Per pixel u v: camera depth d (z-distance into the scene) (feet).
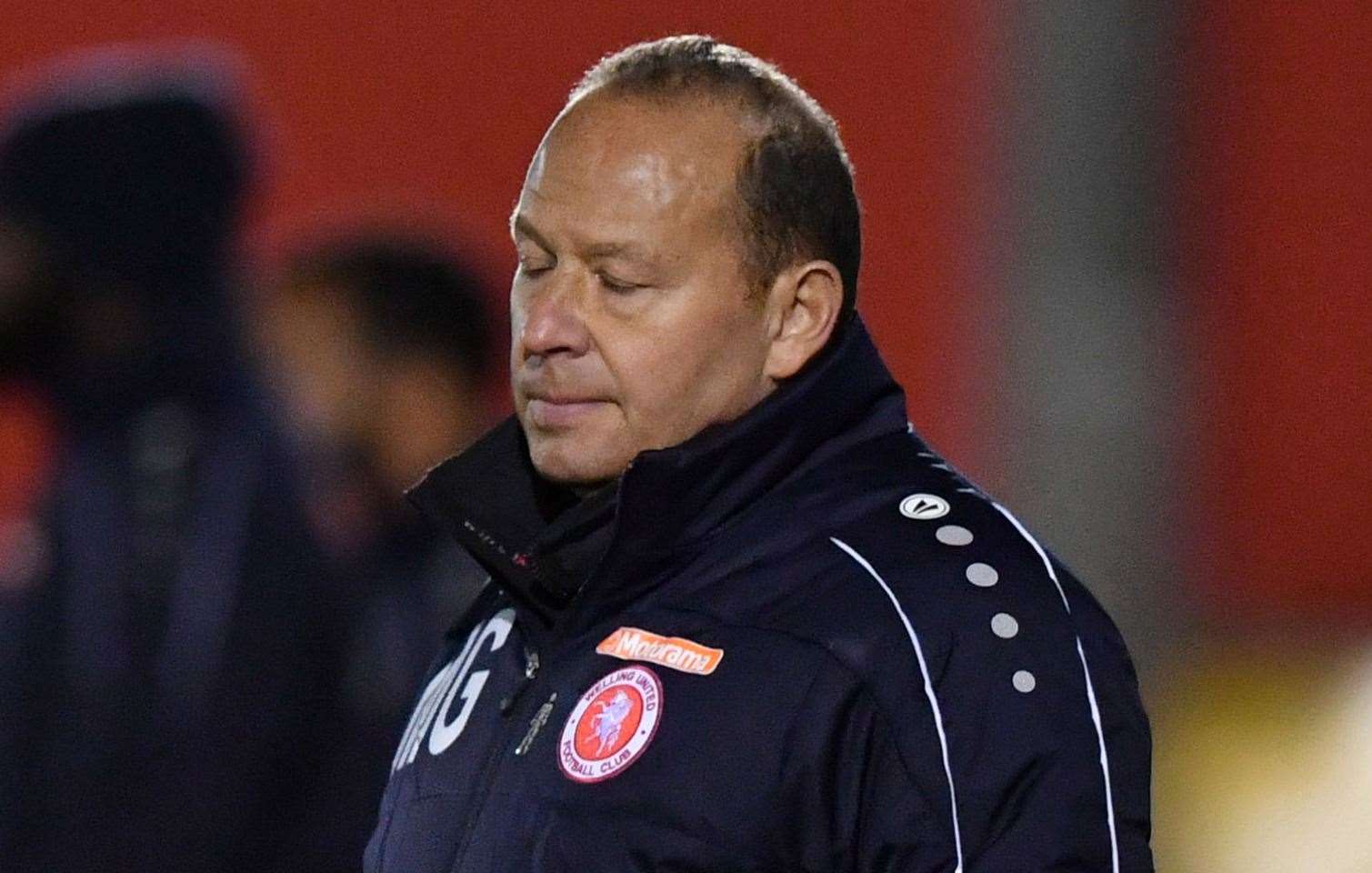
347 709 42.14
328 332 48.21
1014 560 27.50
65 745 40.60
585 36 78.89
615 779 26.76
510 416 30.12
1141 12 67.92
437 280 48.73
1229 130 82.79
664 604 27.94
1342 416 87.66
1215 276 82.43
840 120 78.59
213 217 44.39
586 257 28.37
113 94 43.91
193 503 41.73
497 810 27.66
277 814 41.45
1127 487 67.82
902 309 78.23
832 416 28.71
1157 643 68.64
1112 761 26.71
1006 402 68.03
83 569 41.14
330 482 47.32
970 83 76.33
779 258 28.63
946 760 26.25
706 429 28.50
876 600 26.96
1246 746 68.90
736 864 26.30
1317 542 87.92
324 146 77.92
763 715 26.55
